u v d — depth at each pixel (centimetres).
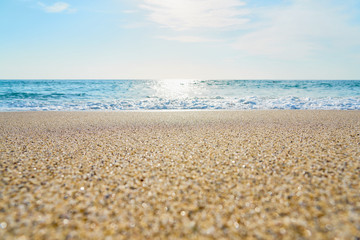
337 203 214
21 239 170
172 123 723
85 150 416
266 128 621
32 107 1257
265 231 180
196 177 286
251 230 182
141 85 3394
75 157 373
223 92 2334
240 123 712
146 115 923
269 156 363
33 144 461
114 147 437
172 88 2875
